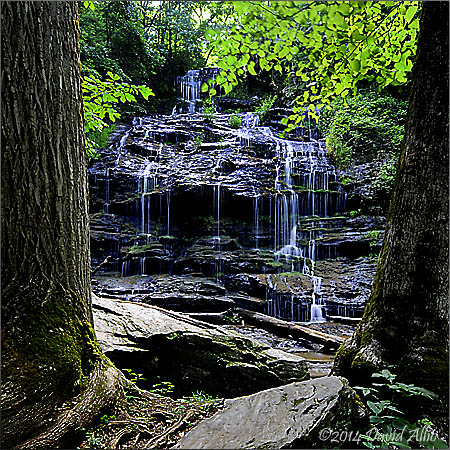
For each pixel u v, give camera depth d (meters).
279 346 6.56
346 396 1.88
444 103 2.55
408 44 3.92
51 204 2.19
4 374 1.82
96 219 11.33
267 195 11.43
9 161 2.04
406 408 2.30
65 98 2.28
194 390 3.62
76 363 2.14
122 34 16.80
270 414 1.76
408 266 2.60
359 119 13.53
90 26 14.97
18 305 2.02
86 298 2.41
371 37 3.48
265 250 10.92
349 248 10.30
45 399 1.90
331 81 4.00
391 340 2.58
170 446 2.00
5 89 2.03
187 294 8.34
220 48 3.20
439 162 2.55
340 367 2.85
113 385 2.31
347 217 11.36
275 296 8.62
